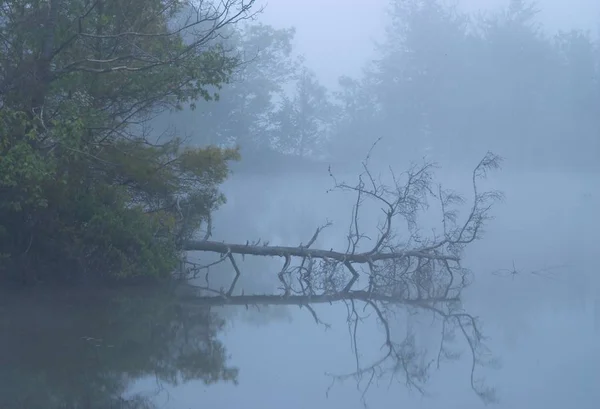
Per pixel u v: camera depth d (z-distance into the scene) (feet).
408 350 35.60
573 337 37.91
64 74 49.78
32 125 46.65
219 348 36.09
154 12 53.72
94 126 50.72
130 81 52.80
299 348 36.17
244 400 27.96
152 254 51.42
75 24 49.90
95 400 27.89
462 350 35.88
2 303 45.27
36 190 45.73
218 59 53.26
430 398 28.19
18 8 48.96
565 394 28.40
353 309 46.75
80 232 49.57
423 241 66.80
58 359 33.58
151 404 27.58
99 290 49.70
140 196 58.29
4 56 48.65
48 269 50.14
